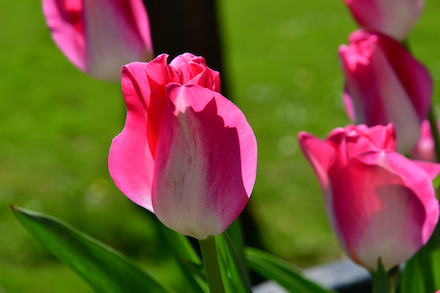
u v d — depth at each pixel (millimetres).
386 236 591
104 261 668
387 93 664
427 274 688
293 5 6820
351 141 591
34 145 3031
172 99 534
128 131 551
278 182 2654
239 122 536
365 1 703
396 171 578
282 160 2869
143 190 557
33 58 4629
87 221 2297
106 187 2572
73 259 667
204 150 538
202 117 534
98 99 3719
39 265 2047
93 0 661
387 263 599
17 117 3443
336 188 595
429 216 583
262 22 6109
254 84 4094
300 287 732
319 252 2141
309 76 4215
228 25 6055
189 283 697
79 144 3047
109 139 3090
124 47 670
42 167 2781
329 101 3646
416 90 664
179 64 559
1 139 3117
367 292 903
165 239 727
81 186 2590
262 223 2330
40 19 5922
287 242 2201
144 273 669
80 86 3980
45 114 3484
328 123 3301
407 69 661
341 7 6500
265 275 742
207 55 2172
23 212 658
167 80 543
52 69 4359
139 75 546
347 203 592
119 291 669
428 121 737
